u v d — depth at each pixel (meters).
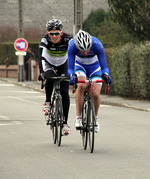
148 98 24.92
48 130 15.08
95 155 11.10
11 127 15.72
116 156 10.97
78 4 34.03
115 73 27.30
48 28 12.81
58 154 11.25
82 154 11.24
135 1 29.55
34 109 21.22
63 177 8.98
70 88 34.25
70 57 12.04
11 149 11.88
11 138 13.55
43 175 9.15
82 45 11.33
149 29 30.88
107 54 28.72
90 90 11.77
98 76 12.05
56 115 12.55
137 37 31.88
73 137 13.78
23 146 12.30
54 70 13.05
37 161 10.44
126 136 13.88
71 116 18.80
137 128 15.51
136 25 30.06
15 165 10.04
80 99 12.08
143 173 9.29
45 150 11.75
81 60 12.10
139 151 11.56
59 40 12.89
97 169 9.64
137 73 25.08
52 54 13.05
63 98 12.48
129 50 26.05
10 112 20.03
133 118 18.31
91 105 11.45
